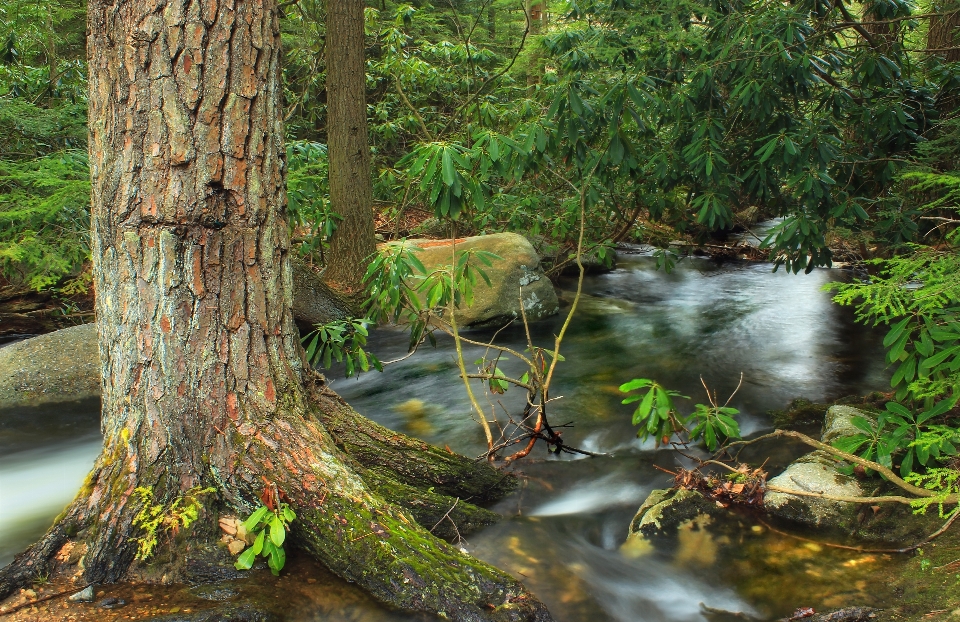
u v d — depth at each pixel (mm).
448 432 3959
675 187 6152
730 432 2830
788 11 4785
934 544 2477
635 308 7012
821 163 4574
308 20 8289
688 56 5172
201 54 2068
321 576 2209
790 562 2529
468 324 6113
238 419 2262
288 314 2477
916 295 2471
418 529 2311
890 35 5367
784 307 6977
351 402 4500
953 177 3088
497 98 8375
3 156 5941
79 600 2035
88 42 2104
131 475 2199
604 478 3342
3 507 3076
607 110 4555
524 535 2727
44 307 5836
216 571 2150
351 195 5953
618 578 2486
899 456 2938
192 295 2168
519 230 7316
